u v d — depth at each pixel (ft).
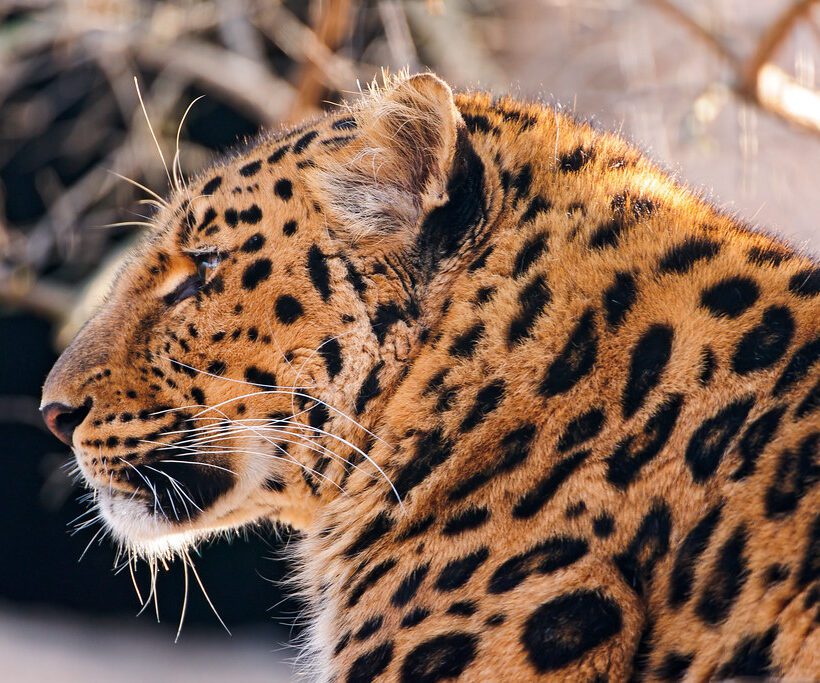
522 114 26.63
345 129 26.94
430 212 25.02
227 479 27.43
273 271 26.14
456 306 24.81
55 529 80.02
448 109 24.03
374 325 25.50
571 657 21.16
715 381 22.20
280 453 26.81
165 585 78.84
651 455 22.07
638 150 26.94
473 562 22.91
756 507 20.74
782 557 20.10
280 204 26.40
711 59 48.06
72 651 74.74
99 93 67.56
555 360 23.54
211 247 26.76
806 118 39.81
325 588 26.48
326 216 26.00
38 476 79.87
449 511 23.75
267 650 76.54
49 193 71.05
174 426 27.35
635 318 23.25
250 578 78.33
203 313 26.68
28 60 61.87
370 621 24.22
